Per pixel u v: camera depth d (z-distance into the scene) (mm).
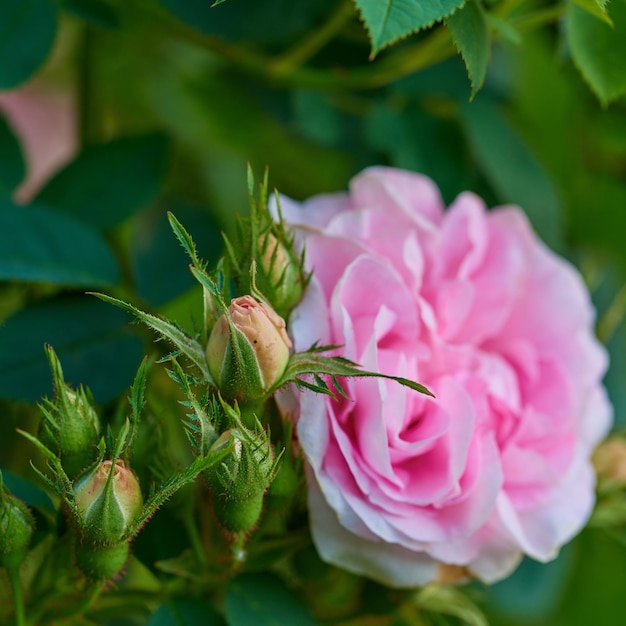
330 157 728
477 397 547
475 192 633
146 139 608
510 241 579
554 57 674
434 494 532
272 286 510
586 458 569
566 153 716
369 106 635
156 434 522
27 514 507
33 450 596
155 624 527
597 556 706
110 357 558
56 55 758
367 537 529
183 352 488
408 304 538
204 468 482
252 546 529
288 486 518
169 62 726
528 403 574
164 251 589
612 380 676
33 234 565
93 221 596
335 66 623
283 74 623
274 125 728
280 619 531
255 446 490
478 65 521
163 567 529
